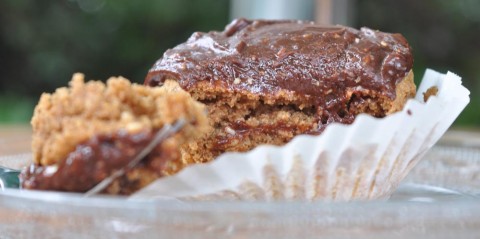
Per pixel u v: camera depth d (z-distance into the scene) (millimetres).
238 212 146
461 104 204
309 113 206
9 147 267
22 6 537
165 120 163
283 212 147
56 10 541
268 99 203
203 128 169
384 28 560
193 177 170
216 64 206
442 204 155
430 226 155
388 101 200
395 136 191
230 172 176
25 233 161
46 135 167
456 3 566
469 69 562
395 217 152
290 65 203
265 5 358
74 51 541
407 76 207
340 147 185
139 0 534
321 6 358
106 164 160
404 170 207
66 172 160
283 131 206
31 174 167
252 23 221
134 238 154
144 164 164
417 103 190
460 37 568
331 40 208
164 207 147
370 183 200
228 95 206
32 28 539
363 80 201
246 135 207
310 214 148
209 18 536
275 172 184
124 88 167
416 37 561
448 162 270
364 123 183
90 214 148
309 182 191
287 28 215
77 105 165
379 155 192
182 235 153
